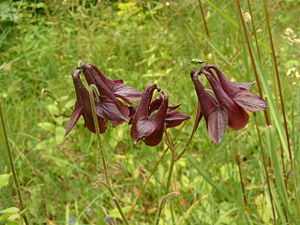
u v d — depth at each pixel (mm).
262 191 401
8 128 494
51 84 624
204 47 523
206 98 218
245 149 430
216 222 334
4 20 811
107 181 235
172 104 494
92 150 474
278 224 335
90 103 219
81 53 660
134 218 392
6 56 736
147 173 413
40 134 538
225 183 406
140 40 721
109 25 724
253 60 301
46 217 407
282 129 284
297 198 304
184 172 445
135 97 224
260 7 580
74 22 770
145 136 212
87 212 405
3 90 608
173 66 658
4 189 416
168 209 358
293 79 467
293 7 644
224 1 629
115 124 218
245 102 215
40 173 450
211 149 424
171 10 685
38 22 882
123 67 659
